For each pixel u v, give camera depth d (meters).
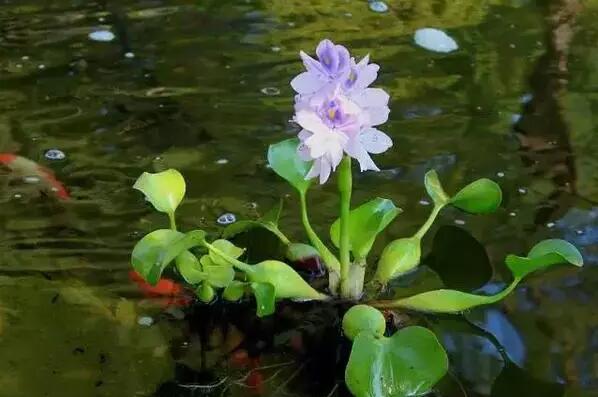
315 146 1.22
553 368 1.27
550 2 1.91
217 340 1.30
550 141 1.56
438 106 1.63
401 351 1.23
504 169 1.50
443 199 1.40
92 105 1.63
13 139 1.56
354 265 1.33
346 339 1.30
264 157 1.53
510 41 1.80
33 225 1.42
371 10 1.89
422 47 1.78
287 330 1.31
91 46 1.77
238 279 1.34
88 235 1.41
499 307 1.33
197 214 1.43
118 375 1.26
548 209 1.44
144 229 1.41
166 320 1.32
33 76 1.69
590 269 1.37
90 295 1.33
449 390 1.25
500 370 1.27
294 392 1.25
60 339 1.29
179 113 1.61
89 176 1.50
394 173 1.50
